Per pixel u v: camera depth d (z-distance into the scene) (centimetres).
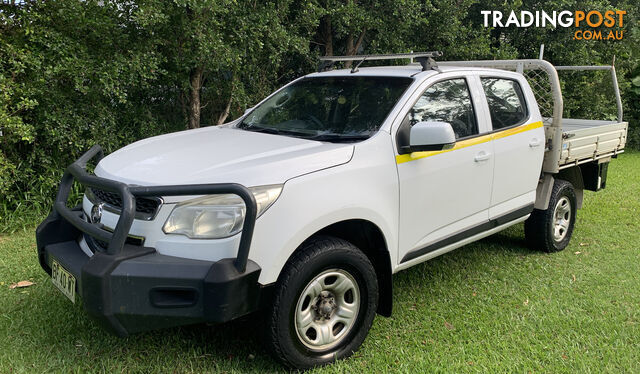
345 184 295
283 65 880
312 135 352
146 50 606
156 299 248
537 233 490
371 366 299
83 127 579
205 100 803
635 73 1266
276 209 264
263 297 263
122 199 255
